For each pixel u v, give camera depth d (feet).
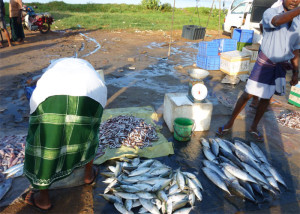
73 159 8.00
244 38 28.81
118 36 45.96
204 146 12.39
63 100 7.25
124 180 9.62
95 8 88.74
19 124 13.97
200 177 10.48
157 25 59.82
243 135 13.99
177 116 13.46
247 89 12.50
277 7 11.02
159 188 9.10
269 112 17.06
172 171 10.33
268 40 11.41
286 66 11.70
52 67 8.05
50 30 47.14
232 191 9.73
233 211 8.75
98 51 33.53
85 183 9.71
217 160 11.53
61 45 35.78
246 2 38.01
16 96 17.72
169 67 27.61
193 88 13.03
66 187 9.48
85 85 7.64
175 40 44.57
